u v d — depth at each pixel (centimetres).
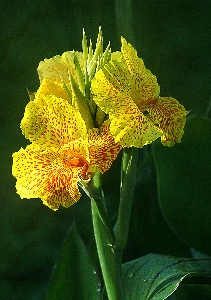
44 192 56
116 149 56
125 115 55
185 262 75
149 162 88
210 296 87
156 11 94
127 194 60
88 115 56
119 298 63
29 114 55
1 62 94
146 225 87
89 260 81
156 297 70
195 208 79
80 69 56
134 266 76
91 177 56
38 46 94
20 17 92
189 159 76
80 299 81
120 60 58
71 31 94
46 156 56
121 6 91
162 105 59
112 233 61
